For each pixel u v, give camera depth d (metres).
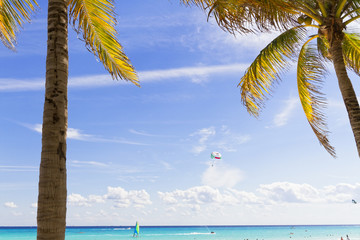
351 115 7.02
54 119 3.08
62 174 2.97
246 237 83.62
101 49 5.60
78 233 102.38
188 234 98.38
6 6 4.59
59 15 3.45
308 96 8.89
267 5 4.70
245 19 4.58
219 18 4.54
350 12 7.42
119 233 101.38
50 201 2.81
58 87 3.20
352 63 8.95
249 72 8.49
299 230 142.12
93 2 5.16
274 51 8.10
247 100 8.71
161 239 74.19
